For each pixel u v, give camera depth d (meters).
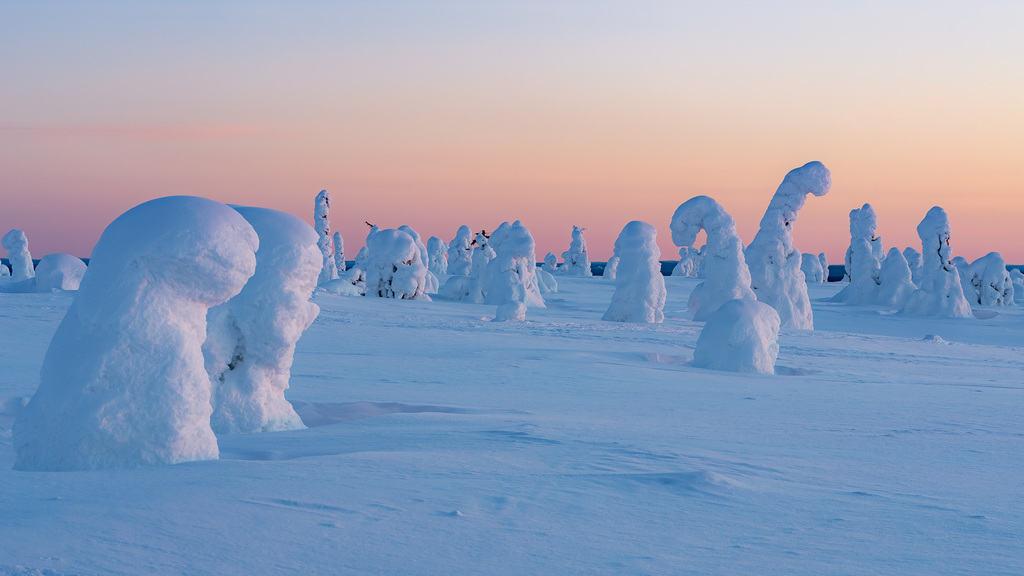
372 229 59.50
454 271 74.88
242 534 4.35
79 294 6.68
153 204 6.88
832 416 11.36
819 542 4.62
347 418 10.41
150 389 6.49
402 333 23.97
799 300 36.19
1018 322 44.03
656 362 19.73
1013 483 6.78
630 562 4.14
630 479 6.07
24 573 3.61
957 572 4.12
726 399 13.10
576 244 94.62
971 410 12.46
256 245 7.00
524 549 4.30
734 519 5.08
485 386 13.89
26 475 5.84
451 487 5.60
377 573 3.85
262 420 9.29
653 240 33.59
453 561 4.06
